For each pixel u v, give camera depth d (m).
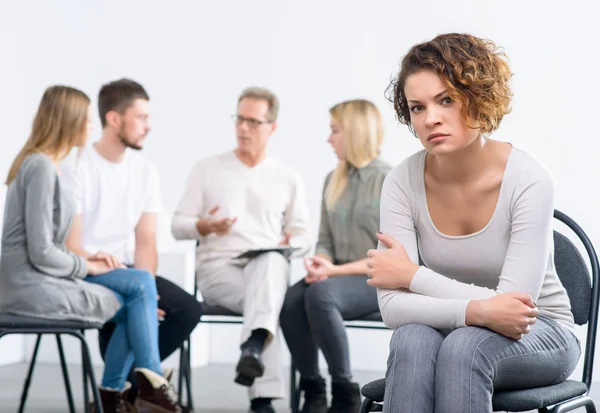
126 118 4.48
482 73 2.25
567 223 2.71
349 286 4.32
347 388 4.25
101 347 4.54
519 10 6.83
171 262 6.52
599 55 6.70
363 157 4.62
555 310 2.42
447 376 2.09
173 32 7.44
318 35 7.23
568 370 2.36
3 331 3.67
